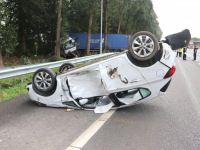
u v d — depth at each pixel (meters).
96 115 4.32
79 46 31.05
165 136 3.31
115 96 4.44
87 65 4.49
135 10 39.78
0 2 15.20
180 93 6.32
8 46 16.25
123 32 46.44
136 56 4.01
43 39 27.70
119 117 4.19
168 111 4.58
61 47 24.14
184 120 4.02
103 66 4.34
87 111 4.59
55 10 23.69
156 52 3.94
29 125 3.81
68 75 4.69
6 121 4.03
